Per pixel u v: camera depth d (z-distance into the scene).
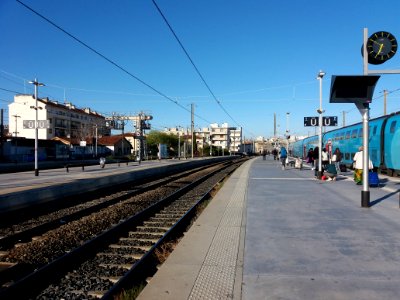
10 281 6.02
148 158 76.75
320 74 21.09
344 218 9.34
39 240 8.35
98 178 19.17
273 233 7.89
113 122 70.12
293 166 34.69
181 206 13.75
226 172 32.16
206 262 6.05
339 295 4.68
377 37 10.34
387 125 23.77
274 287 4.96
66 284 5.76
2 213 11.88
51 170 34.62
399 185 16.86
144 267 6.41
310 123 21.89
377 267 5.71
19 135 87.81
